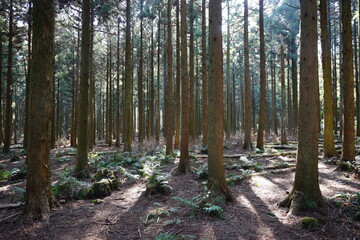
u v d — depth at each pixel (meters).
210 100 5.36
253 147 14.34
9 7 13.87
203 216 4.35
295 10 17.81
